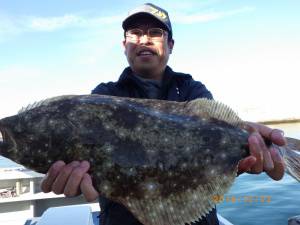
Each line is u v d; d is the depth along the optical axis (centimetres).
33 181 182
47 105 62
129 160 60
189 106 64
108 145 59
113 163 59
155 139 61
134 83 78
